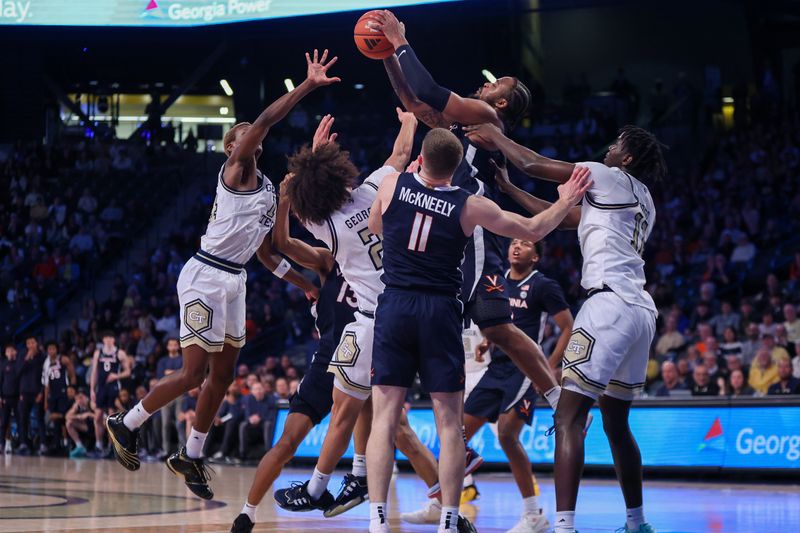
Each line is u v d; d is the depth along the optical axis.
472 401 6.06
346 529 5.24
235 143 5.18
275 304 15.70
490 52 19.86
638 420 9.75
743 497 7.48
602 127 18.89
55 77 22.12
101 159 20.42
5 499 6.75
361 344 4.72
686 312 13.31
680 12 21.70
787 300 12.02
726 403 9.30
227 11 16.36
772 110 18.03
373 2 15.17
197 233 18.42
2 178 19.95
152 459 12.61
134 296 16.66
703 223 15.21
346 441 4.82
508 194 5.16
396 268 4.16
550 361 6.05
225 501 6.80
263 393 11.98
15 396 14.04
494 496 7.68
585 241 4.54
